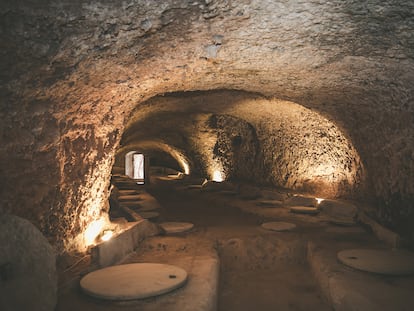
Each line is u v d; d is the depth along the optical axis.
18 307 2.12
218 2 2.29
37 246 2.47
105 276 3.25
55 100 2.95
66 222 3.64
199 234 5.75
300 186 8.55
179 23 2.58
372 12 2.44
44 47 2.31
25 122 2.69
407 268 3.62
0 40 2.09
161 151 18.91
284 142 8.90
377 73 3.61
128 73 3.38
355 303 3.02
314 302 3.91
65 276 3.31
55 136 3.13
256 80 4.79
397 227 4.86
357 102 4.70
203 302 2.91
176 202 9.91
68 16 2.15
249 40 3.04
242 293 4.40
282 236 5.59
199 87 5.27
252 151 10.58
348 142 6.69
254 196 9.31
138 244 4.86
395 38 2.79
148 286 3.01
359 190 6.74
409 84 3.53
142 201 8.61
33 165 2.93
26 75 2.43
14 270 2.25
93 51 2.64
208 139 12.56
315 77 4.25
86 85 3.14
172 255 4.46
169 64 3.48
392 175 4.86
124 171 20.58
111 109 4.07
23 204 2.88
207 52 3.30
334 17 2.55
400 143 4.41
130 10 2.26
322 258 4.31
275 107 7.52
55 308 2.71
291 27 2.75
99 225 4.52
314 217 6.89
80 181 3.85
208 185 12.24
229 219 7.16
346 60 3.46
